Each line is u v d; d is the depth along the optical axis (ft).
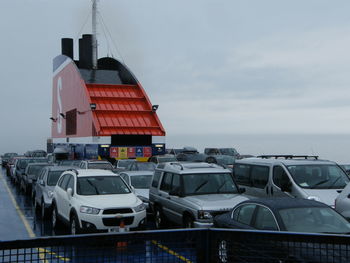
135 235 14.07
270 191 38.37
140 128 85.56
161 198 39.11
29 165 72.43
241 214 25.52
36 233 38.04
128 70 102.68
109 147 82.12
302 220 22.36
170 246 14.42
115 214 32.60
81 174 37.22
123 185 37.27
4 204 58.23
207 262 14.70
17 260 13.17
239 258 14.61
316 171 37.32
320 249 13.84
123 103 89.92
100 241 13.78
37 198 49.73
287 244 14.19
